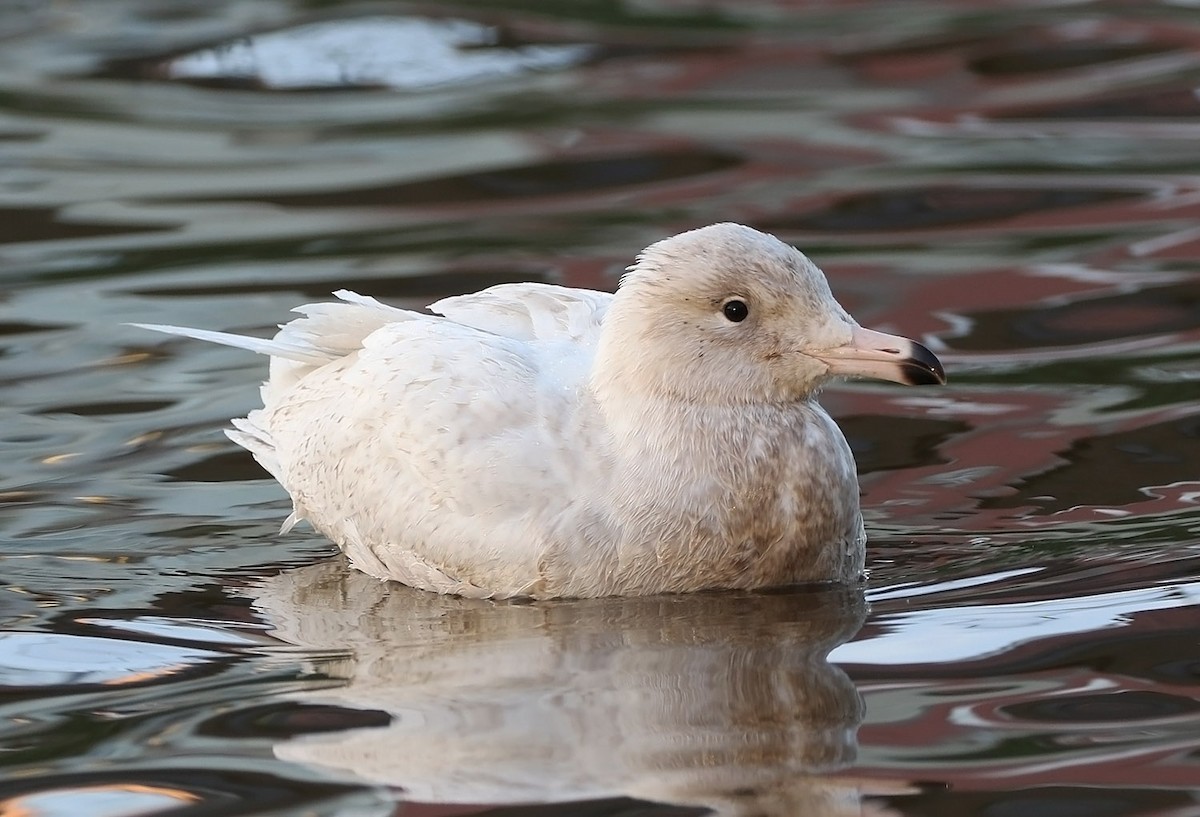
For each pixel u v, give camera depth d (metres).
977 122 21.16
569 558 10.38
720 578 10.48
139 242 17.86
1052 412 13.21
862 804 7.63
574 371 10.95
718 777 7.95
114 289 16.45
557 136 21.23
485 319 11.67
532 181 19.73
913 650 9.41
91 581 10.93
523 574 10.46
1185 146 19.81
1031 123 21.00
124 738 8.66
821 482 10.45
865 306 15.63
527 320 11.64
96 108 22.84
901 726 8.43
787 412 10.59
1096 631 9.51
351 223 18.42
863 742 8.27
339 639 9.98
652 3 26.70
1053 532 11.12
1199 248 16.66
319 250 17.53
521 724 8.61
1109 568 10.43
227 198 19.31
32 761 8.43
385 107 22.72
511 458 10.51
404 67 24.16
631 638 9.80
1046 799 7.61
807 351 10.47
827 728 8.45
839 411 13.55
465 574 10.59
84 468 12.70
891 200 18.59
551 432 10.58
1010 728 8.35
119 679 9.45
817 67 23.64
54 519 11.88
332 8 26.39
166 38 25.69
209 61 24.59
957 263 16.66
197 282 16.61
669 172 19.89
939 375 10.32
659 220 18.22
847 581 10.64
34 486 12.39
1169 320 14.95
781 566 10.50
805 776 7.91
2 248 17.73
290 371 12.15
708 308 10.52
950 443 12.78
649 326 10.58
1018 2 25.91
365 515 10.96
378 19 25.59
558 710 8.77
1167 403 13.20
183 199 19.27
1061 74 22.72
